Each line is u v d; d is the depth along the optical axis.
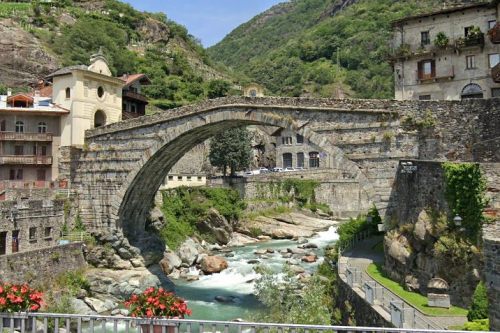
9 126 46.81
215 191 65.06
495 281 14.41
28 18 104.31
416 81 47.50
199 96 107.38
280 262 47.84
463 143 28.91
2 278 30.27
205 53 149.62
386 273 27.58
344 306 24.69
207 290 39.88
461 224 20.92
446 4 54.03
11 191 41.22
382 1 168.00
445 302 20.42
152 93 99.94
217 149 72.75
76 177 45.06
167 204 56.69
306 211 78.56
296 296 24.92
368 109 31.80
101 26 115.31
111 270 40.88
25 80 82.75
